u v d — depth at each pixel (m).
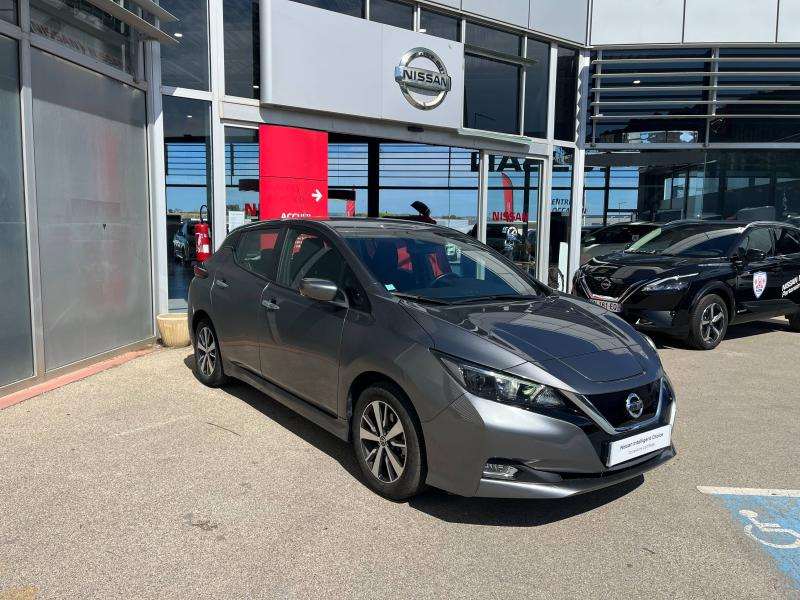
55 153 5.71
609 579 2.81
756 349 7.69
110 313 6.62
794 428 4.82
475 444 3.04
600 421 3.11
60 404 5.05
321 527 3.21
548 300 4.31
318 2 8.84
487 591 2.71
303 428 4.61
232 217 8.22
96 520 3.23
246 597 2.63
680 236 8.55
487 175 10.86
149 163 7.32
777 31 11.93
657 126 12.22
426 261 4.30
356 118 9.12
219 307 5.18
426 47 9.52
